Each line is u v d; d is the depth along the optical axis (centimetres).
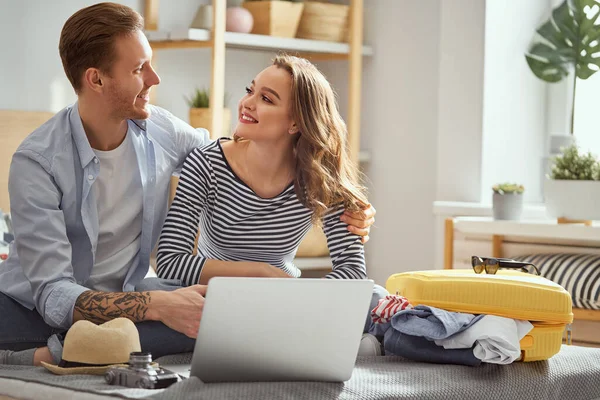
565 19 384
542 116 424
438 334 182
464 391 171
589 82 411
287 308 154
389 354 200
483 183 405
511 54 412
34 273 195
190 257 207
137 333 174
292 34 429
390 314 197
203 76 449
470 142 409
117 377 156
